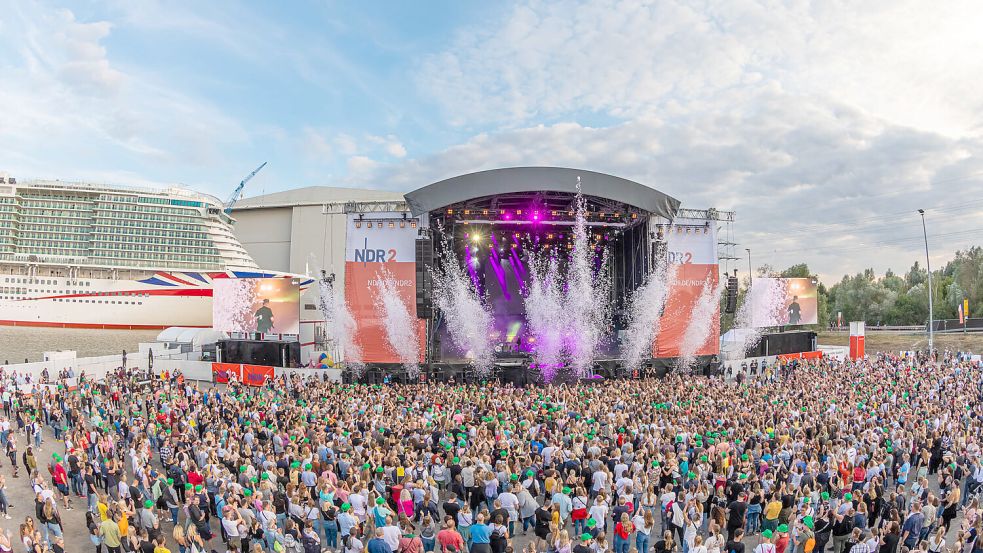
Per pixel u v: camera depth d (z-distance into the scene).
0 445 20.45
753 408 20.59
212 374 38.69
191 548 11.55
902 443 16.70
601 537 10.06
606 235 40.44
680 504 12.62
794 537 11.23
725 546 11.53
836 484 13.92
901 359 41.56
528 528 14.43
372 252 34.06
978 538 10.73
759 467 14.52
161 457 17.77
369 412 20.97
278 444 16.89
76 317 77.56
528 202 36.62
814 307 45.62
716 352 36.47
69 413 23.16
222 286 39.91
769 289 44.38
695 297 36.25
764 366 39.94
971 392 25.95
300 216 102.62
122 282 78.31
